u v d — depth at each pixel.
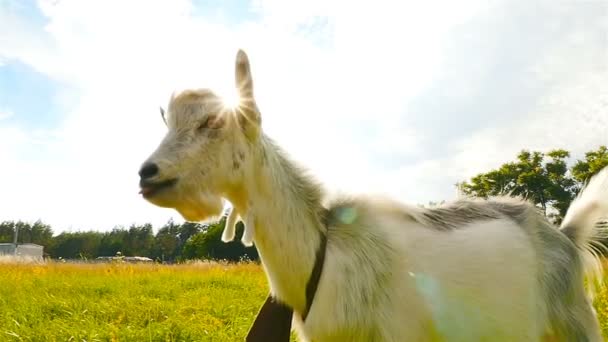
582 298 1.04
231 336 1.51
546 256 0.99
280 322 0.90
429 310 0.84
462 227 0.93
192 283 3.18
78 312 1.90
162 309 1.97
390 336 0.82
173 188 0.76
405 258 0.85
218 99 0.81
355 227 0.86
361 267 0.83
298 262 0.85
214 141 0.79
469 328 0.87
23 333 1.55
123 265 4.54
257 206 0.83
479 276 0.88
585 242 1.12
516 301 0.90
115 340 1.43
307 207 0.88
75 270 4.18
